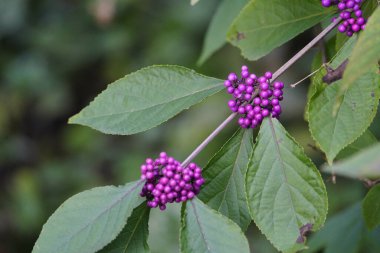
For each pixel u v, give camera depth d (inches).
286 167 17.4
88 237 17.3
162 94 18.5
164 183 17.7
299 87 47.9
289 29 20.0
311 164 17.3
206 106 48.2
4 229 55.6
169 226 41.1
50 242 17.4
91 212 17.6
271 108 17.8
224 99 48.1
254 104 17.9
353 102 17.1
